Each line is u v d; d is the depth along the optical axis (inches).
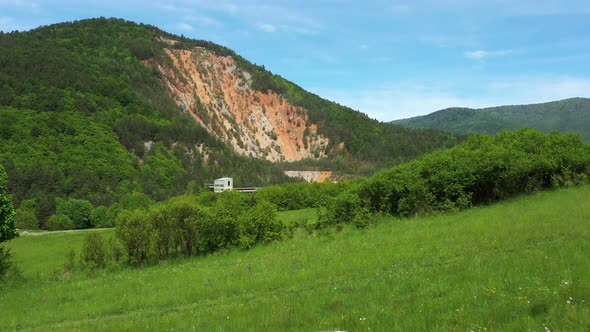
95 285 887.1
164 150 6402.6
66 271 1140.5
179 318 501.0
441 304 376.5
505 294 374.9
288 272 730.2
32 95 5797.2
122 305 648.4
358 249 855.7
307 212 2412.6
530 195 1248.2
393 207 1325.0
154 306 632.4
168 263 1111.6
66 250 2005.4
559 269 432.1
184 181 5831.7
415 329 316.5
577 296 336.8
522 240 662.5
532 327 289.3
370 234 1059.9
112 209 3996.1
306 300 488.7
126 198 4020.7
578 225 703.1
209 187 5944.9
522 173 1239.5
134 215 1150.3
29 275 1170.6
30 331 576.4
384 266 663.1
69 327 565.9
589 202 936.9
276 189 3602.4
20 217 3624.5
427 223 1062.4
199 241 1166.3
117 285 839.1
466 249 676.7
